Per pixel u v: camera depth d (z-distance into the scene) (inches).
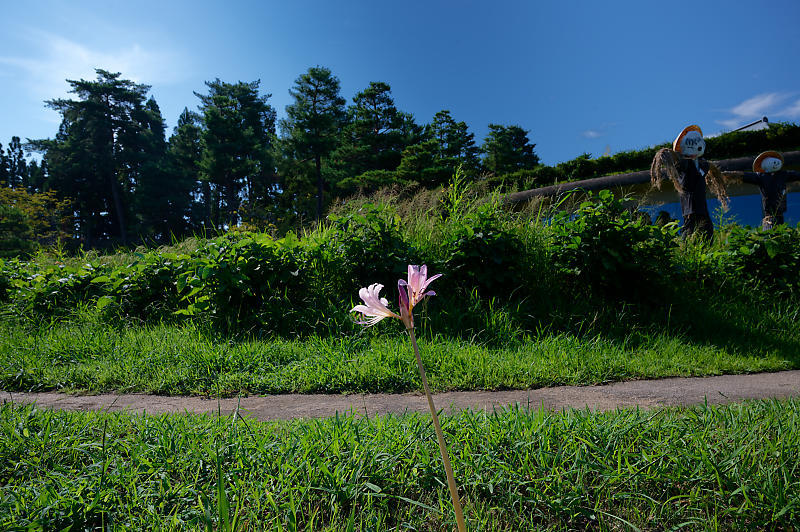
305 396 169.2
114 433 120.5
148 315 281.1
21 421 120.3
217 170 1822.1
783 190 381.1
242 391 175.5
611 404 148.5
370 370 182.4
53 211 1758.1
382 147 1824.6
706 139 655.1
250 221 1331.2
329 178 1717.5
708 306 266.5
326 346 214.7
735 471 91.5
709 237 334.6
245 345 217.3
